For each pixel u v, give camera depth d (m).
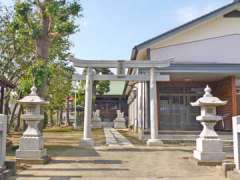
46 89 13.54
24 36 14.50
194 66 18.14
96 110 38.75
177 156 11.88
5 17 19.94
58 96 29.30
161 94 21.00
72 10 13.39
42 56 13.55
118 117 37.25
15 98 23.41
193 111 20.91
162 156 11.85
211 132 10.33
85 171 8.80
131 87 28.66
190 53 19.02
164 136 17.09
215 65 18.25
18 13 13.17
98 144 16.16
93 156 11.71
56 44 19.83
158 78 15.91
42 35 13.59
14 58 20.94
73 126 38.53
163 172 8.79
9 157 11.17
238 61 19.22
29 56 20.61
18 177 7.88
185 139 16.98
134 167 9.51
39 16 14.31
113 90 40.97
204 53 19.11
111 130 30.70
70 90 33.59
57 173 8.47
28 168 9.19
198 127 20.70
